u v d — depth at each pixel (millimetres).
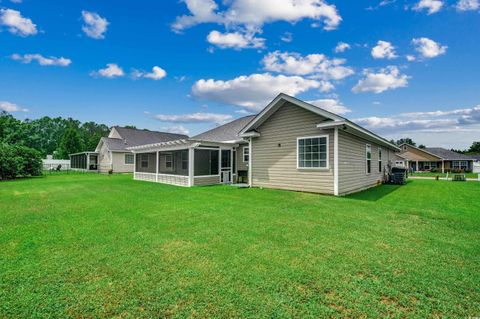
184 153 16609
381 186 13125
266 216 5664
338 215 5727
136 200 7898
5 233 4457
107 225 4977
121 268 3027
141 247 3740
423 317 2109
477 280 2729
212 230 4605
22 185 12812
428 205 7199
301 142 9625
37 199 8258
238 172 14070
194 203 7297
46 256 3404
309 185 9367
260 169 11141
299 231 4523
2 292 2486
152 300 2352
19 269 3000
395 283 2664
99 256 3398
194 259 3289
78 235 4336
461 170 36500
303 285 2623
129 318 2094
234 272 2910
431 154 41719
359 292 2484
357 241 3980
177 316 2115
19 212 6215
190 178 12320
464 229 4645
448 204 7391
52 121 60875
